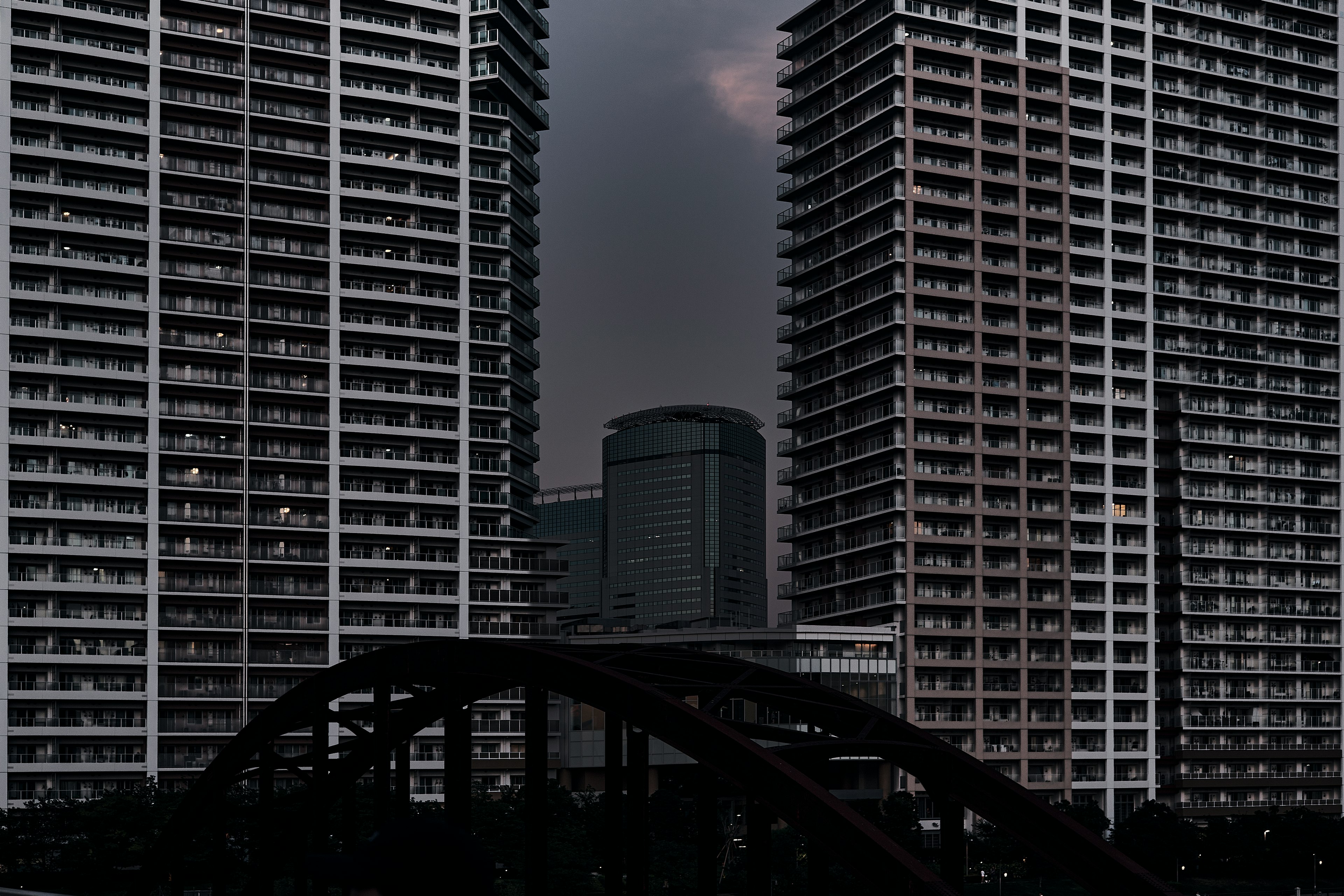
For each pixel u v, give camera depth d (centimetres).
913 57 15400
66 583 12588
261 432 13525
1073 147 15950
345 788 4678
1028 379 15362
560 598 14362
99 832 9781
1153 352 15912
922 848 12144
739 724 3488
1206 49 16712
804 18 16888
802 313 16650
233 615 13162
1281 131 16875
